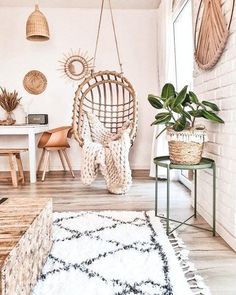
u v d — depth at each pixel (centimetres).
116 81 398
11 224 135
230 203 193
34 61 484
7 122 447
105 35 487
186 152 206
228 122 196
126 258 169
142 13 488
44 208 162
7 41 481
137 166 498
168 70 381
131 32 489
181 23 385
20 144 489
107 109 465
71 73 486
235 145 185
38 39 429
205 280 150
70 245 187
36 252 145
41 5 470
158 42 474
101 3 462
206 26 227
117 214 247
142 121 495
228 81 194
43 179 407
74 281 147
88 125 400
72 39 485
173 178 398
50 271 156
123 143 326
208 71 232
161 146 385
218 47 203
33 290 139
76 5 470
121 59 491
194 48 255
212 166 208
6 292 99
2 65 483
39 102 488
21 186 371
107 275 152
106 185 354
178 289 139
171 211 264
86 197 314
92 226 220
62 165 488
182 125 208
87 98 456
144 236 200
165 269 157
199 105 207
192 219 244
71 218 237
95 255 174
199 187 258
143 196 317
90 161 341
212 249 188
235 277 154
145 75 493
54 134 424
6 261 100
